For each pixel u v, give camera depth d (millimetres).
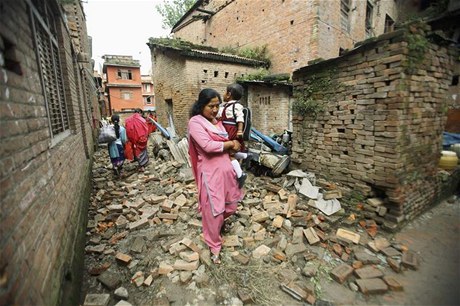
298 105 4082
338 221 3223
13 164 1323
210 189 2338
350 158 3465
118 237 2896
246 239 2756
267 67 10094
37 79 2113
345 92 3398
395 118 2885
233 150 2504
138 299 2029
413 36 2783
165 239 2865
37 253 1432
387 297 2080
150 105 36031
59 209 2096
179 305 1986
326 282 2250
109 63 25391
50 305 1430
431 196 3691
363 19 10961
